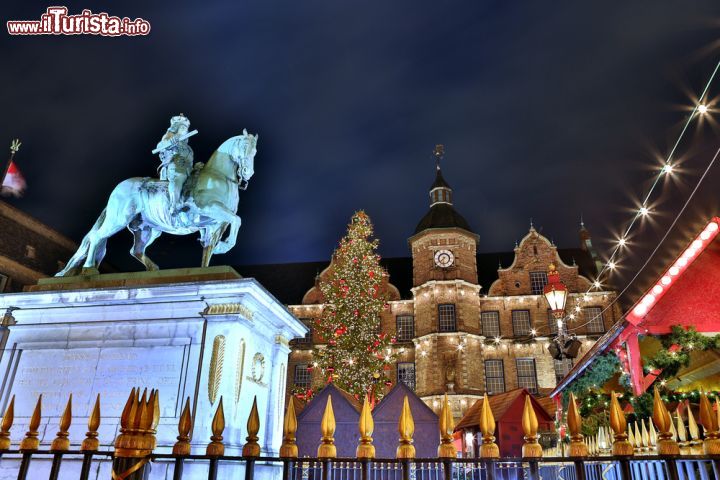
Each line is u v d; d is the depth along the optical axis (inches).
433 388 1261.1
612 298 1366.9
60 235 1252.5
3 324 283.7
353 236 1041.5
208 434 232.4
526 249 1491.1
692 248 351.6
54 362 272.1
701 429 305.4
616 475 235.9
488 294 1443.2
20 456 245.6
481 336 1334.9
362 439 99.0
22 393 269.3
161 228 324.8
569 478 294.7
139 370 257.9
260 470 255.3
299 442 538.0
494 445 94.5
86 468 107.7
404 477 94.8
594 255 1521.9
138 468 101.2
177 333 261.3
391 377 1360.7
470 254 1433.3
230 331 253.4
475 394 1240.2
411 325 1428.4
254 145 335.9
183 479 221.9
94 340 271.6
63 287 299.1
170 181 312.5
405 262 1647.4
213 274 284.2
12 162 1143.0
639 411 334.6
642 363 369.4
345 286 992.2
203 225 324.5
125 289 272.8
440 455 95.0
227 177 326.6
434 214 1497.3
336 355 944.3
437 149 1654.8
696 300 349.1
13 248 1107.9
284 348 314.3
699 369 370.3
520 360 1350.9
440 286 1368.1
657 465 182.7
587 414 454.9
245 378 260.5
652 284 355.3
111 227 319.6
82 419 254.2
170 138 319.9
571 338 387.2
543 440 603.8
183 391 246.8
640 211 458.0
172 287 265.6
